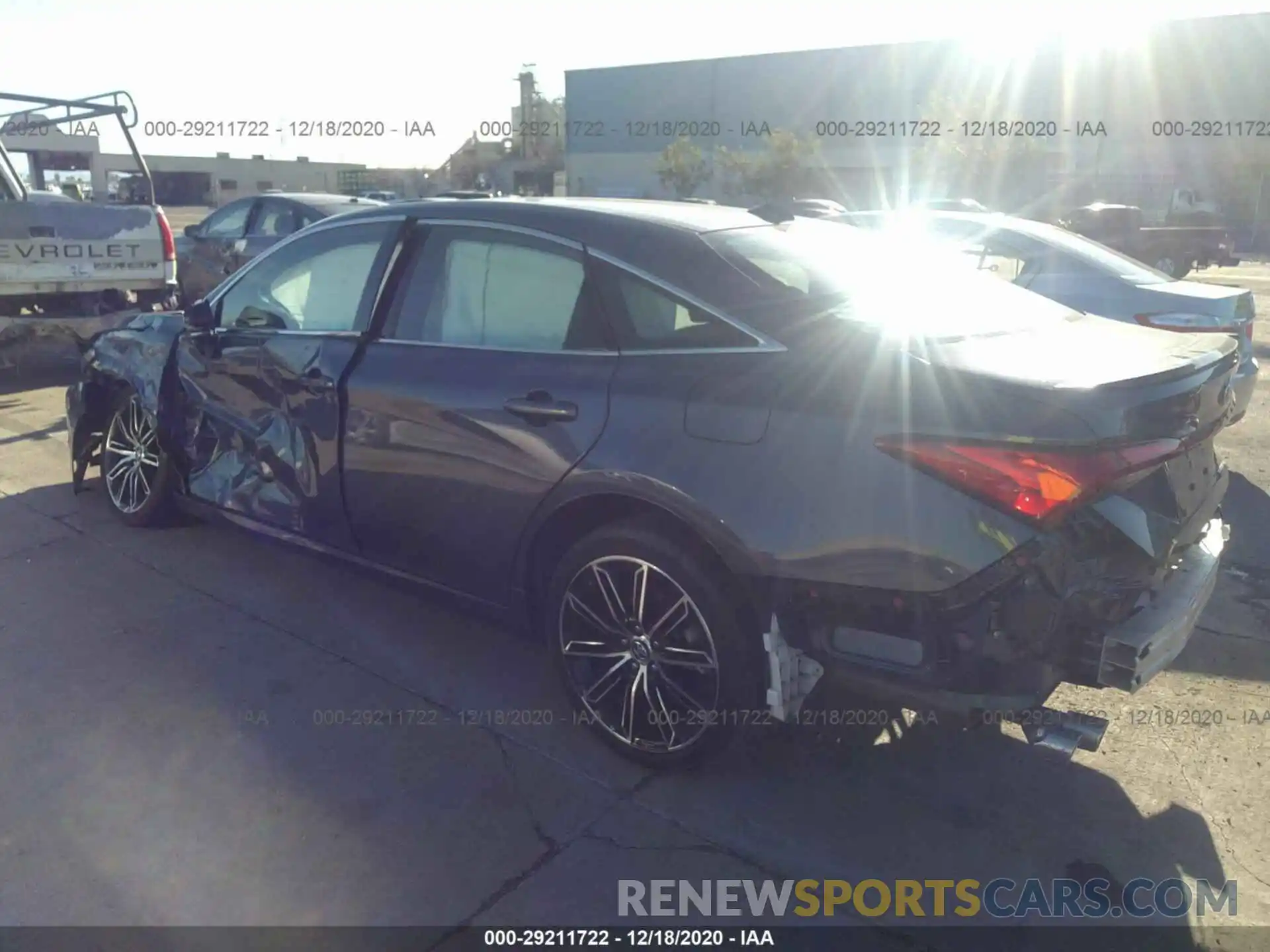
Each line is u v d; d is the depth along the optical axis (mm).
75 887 2770
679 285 3236
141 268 8766
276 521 4395
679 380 3117
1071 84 37562
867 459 2775
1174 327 6324
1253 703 3814
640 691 3309
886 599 2775
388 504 3846
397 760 3383
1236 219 35500
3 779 3221
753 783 3301
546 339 3477
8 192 8414
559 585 3410
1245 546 5398
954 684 2773
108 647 4090
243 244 10883
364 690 3820
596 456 3197
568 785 3271
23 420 7621
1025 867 2943
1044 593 2684
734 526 2924
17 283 7996
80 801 3125
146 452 5188
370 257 4051
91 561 4930
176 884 2791
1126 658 2758
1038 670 2768
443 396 3602
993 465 2639
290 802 3150
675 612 3168
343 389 3930
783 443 2893
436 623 4375
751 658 3059
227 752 3396
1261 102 34812
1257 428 7957
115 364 5184
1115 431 2686
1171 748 3516
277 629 4277
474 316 3689
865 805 3203
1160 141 36531
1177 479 3066
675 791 3254
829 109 41438
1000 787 3303
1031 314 3568
